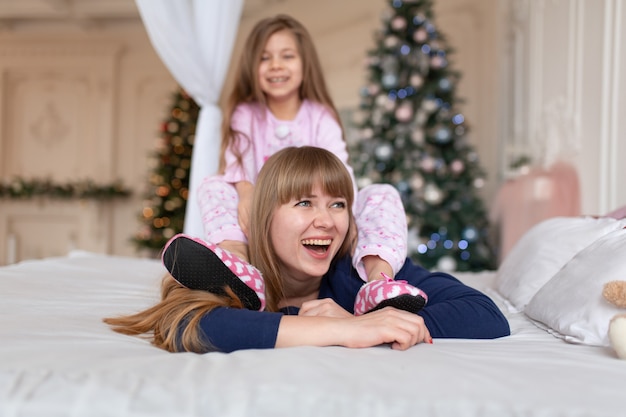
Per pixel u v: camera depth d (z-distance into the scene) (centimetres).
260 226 125
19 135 748
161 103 740
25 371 81
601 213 291
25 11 670
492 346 107
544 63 391
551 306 126
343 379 80
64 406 75
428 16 446
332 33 609
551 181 345
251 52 209
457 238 428
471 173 448
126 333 112
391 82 433
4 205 721
